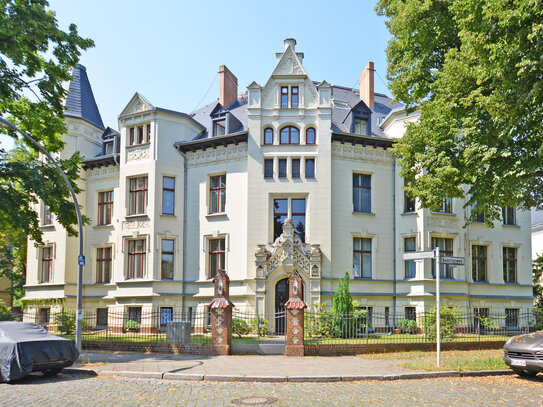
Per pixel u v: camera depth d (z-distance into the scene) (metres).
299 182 26.08
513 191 15.34
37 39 18.81
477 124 16.08
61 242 29.66
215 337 16.81
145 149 28.02
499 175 15.52
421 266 25.98
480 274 28.64
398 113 28.30
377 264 26.84
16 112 20.45
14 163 19.78
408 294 26.17
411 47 20.64
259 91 26.78
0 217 19.69
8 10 18.17
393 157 27.89
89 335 23.00
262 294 24.83
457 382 11.73
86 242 30.25
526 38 12.95
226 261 26.56
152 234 26.92
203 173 27.89
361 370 13.15
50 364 12.42
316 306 24.42
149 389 10.85
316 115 26.53
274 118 26.61
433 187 18.23
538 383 11.55
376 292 26.53
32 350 12.09
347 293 22.09
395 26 20.09
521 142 15.21
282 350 16.80
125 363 14.63
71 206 20.52
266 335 22.83
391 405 9.10
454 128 17.12
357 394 10.26
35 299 29.77
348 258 26.33
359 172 27.39
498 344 18.58
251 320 22.89
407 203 27.39
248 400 9.61
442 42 19.44
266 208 25.94
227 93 31.53
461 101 15.97
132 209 28.23
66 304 29.09
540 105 13.59
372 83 32.12
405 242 27.19
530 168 14.41
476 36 14.45
